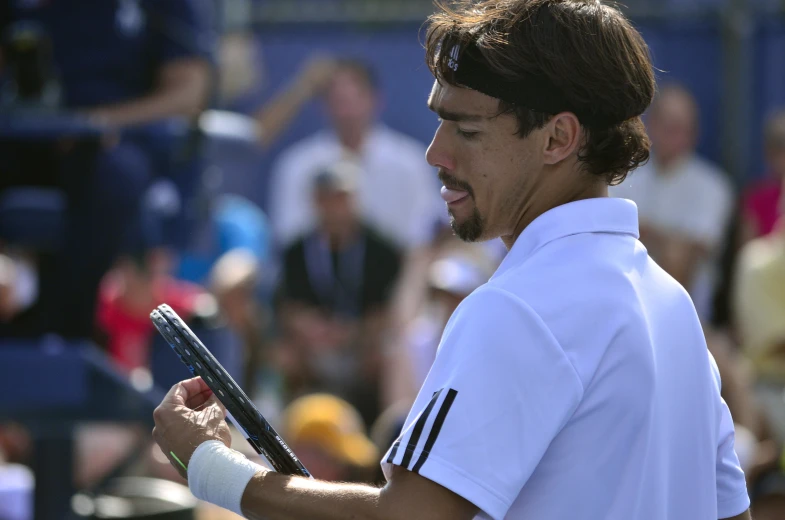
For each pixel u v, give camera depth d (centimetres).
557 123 564
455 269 1688
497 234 595
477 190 580
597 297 546
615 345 543
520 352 526
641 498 548
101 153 1180
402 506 515
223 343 1468
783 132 2073
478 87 563
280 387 1859
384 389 1850
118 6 1277
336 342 1880
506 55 558
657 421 557
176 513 1230
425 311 1878
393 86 2302
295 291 1917
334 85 2147
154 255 1463
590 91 561
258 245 2086
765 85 2247
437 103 582
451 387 526
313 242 1927
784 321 1761
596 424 538
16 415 1141
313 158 2169
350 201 1919
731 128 2238
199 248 1352
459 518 518
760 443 1720
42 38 1222
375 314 1898
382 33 2308
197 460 566
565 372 528
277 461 580
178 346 588
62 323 1177
